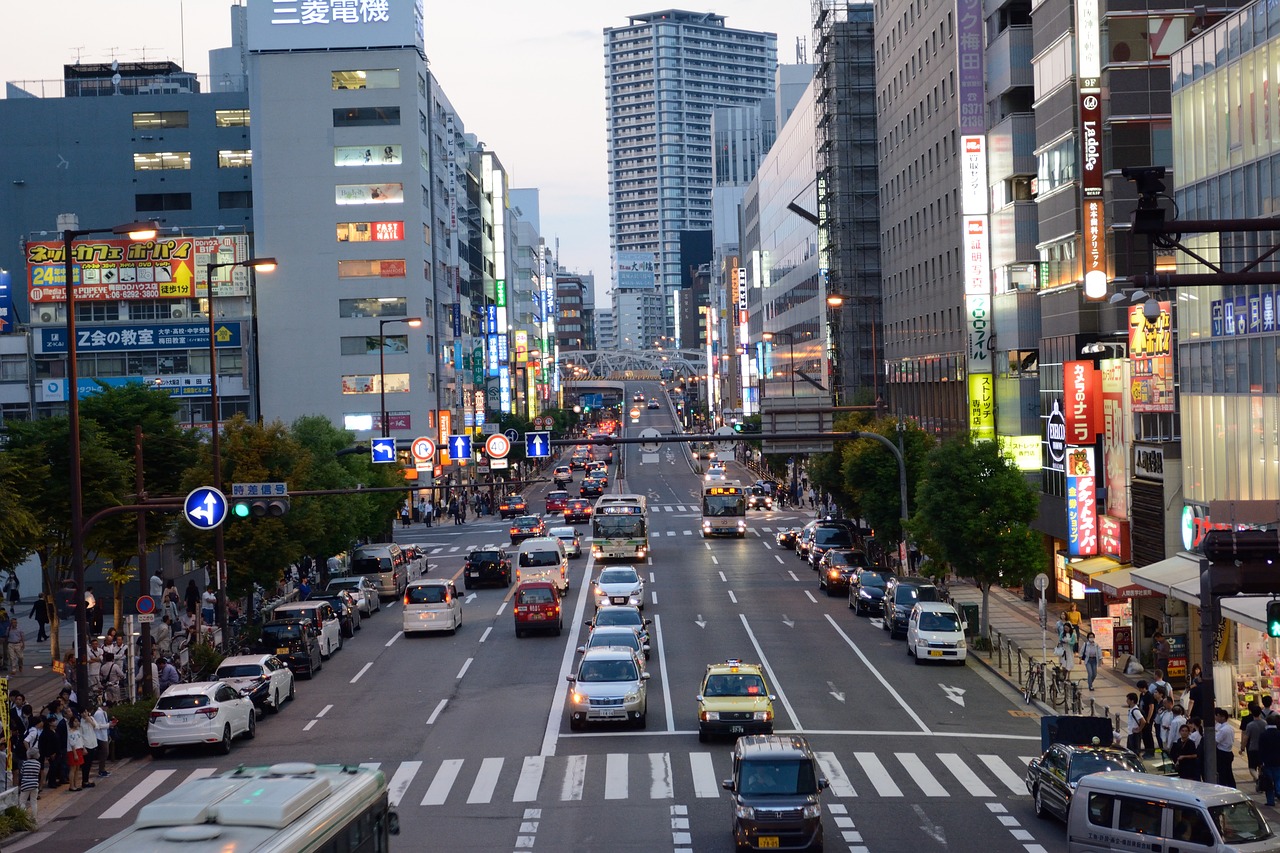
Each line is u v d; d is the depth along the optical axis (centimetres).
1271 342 3266
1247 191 3425
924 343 8581
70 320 3092
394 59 11231
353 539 6488
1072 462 4781
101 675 3541
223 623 4250
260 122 11244
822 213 11800
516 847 2234
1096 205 4828
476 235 15275
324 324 11219
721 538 8381
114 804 2683
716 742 3089
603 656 3328
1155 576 3444
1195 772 2558
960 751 2981
